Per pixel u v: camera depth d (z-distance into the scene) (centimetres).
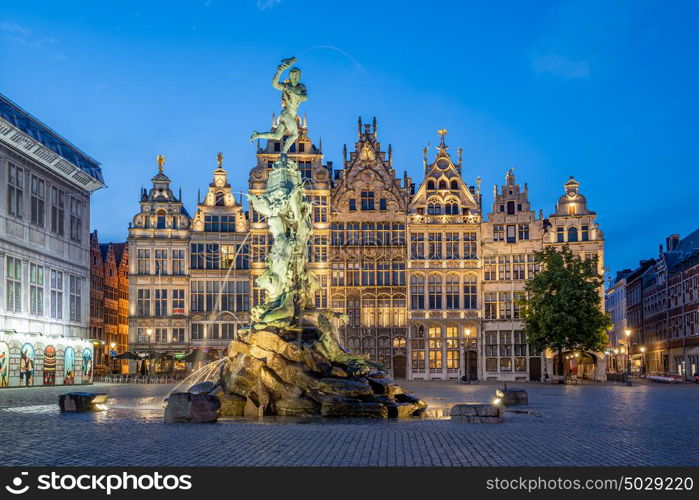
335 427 2575
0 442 2108
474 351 8900
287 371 3350
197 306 8950
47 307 6638
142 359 8069
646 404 3997
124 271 11450
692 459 1839
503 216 9050
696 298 9625
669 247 12494
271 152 9019
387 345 8938
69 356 6969
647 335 12431
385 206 9088
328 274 8931
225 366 3525
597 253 8856
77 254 7319
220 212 9075
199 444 2067
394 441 2141
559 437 2275
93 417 2972
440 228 8969
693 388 6531
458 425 2670
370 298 9006
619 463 1769
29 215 6322
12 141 5953
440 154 9094
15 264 6053
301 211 3931
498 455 1872
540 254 7788
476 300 8900
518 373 8812
